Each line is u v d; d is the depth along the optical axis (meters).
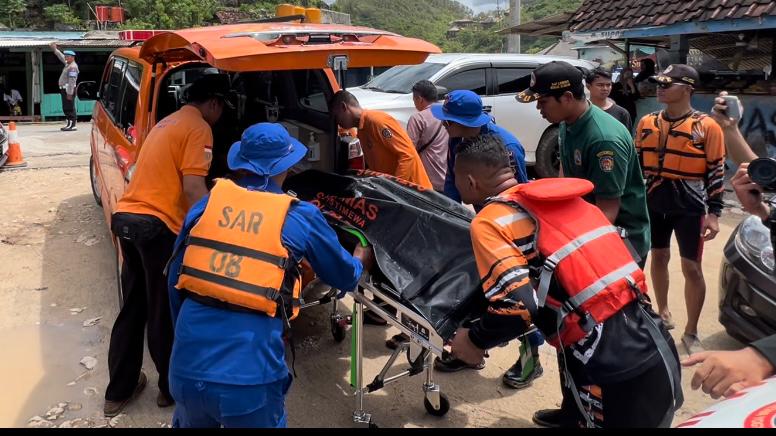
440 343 2.53
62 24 30.42
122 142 4.75
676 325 4.45
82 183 8.71
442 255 2.81
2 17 30.52
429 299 2.64
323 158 4.17
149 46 3.93
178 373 2.26
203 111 3.37
